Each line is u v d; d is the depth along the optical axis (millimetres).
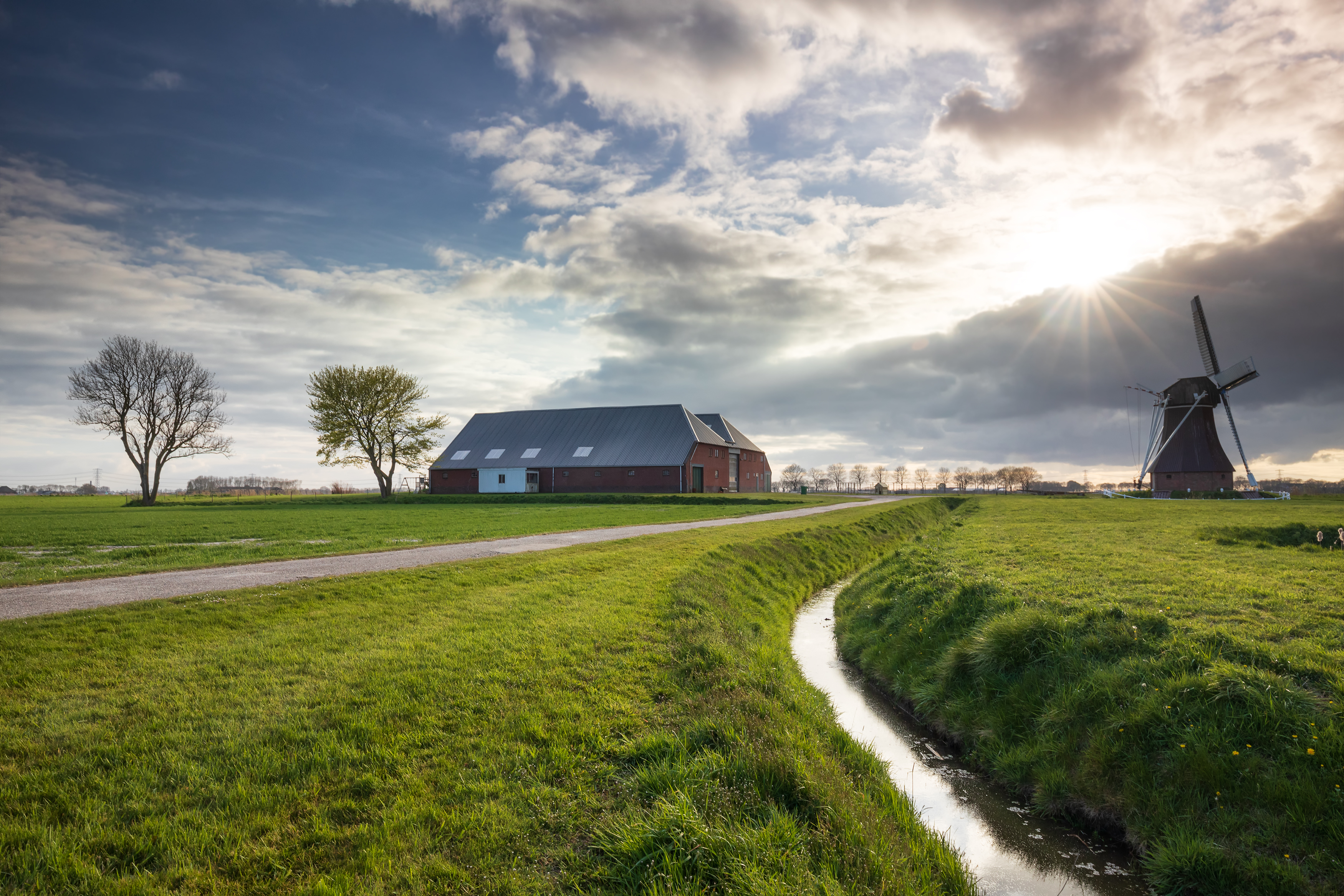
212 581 15594
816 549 28016
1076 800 8414
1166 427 75938
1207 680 8406
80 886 4922
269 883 5062
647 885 5223
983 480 155000
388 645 10758
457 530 31406
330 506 63344
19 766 6566
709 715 8523
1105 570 15906
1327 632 9617
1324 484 101000
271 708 8109
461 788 6461
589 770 7062
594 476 75562
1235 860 6652
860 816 6906
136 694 8422
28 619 11531
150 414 72250
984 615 13086
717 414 94125
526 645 10922
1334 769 6949
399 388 75188
